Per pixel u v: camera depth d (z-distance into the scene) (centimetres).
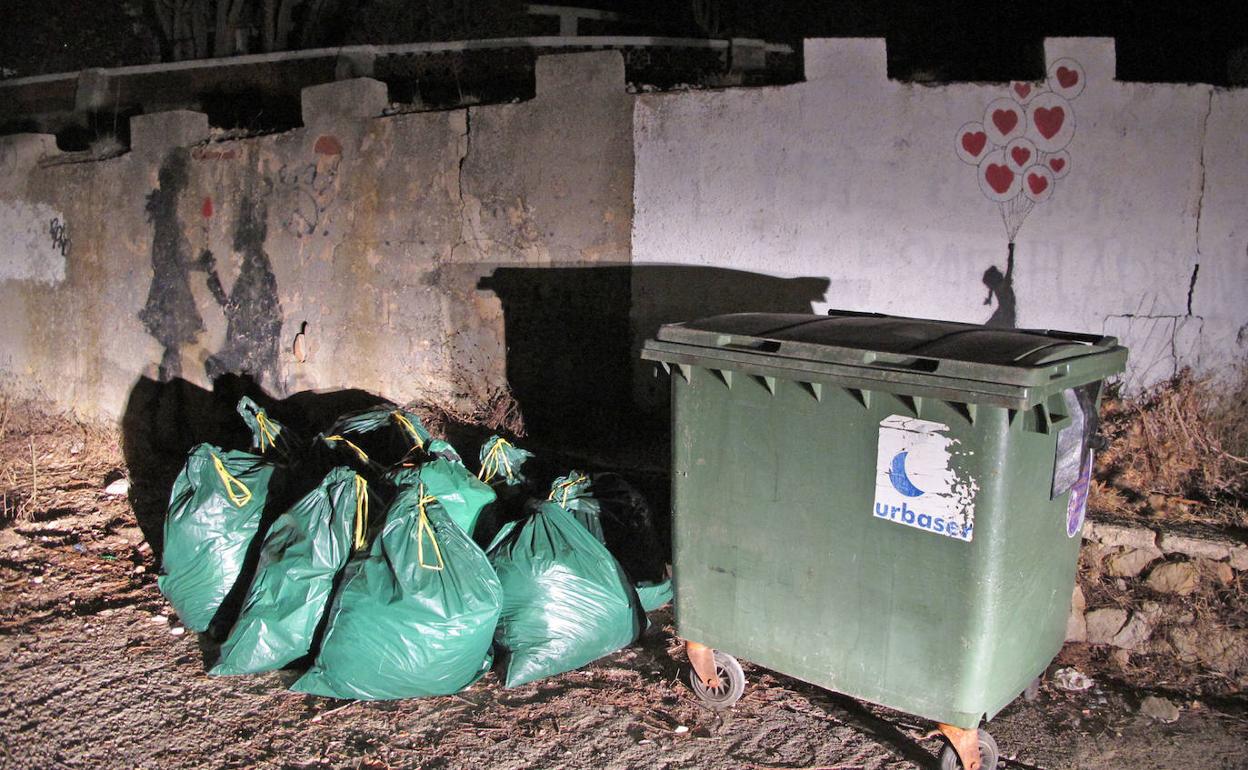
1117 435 494
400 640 355
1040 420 294
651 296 553
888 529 307
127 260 688
